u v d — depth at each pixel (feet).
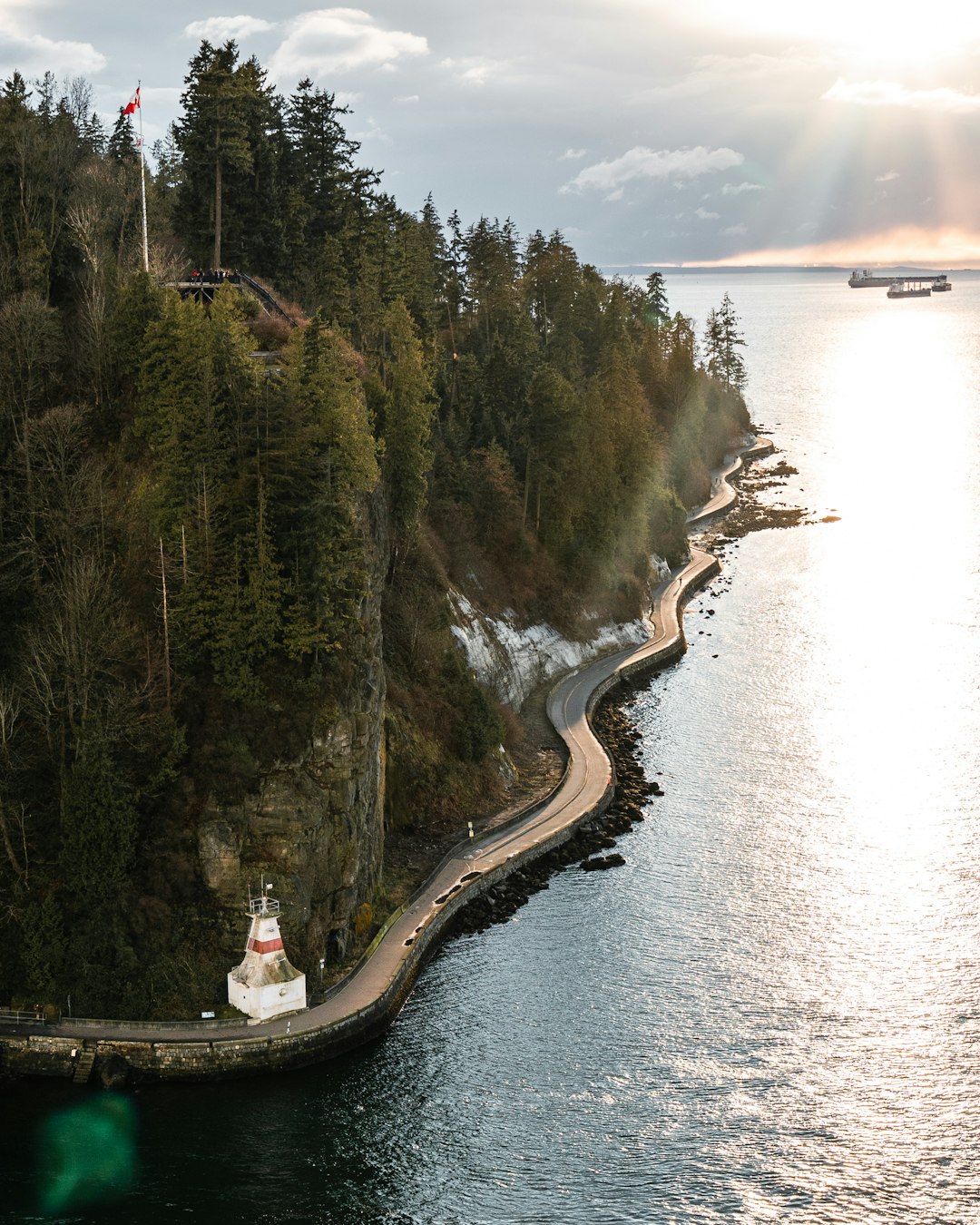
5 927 258.16
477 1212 216.13
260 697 277.23
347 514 291.99
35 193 398.21
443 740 373.20
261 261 468.75
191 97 431.84
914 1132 235.20
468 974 286.46
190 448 288.30
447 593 433.07
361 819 292.61
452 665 392.47
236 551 281.95
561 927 306.96
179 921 263.08
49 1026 249.55
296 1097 242.17
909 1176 224.33
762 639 537.24
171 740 269.64
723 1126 237.25
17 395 322.55
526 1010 272.51
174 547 284.82
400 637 386.11
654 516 643.04
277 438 288.92
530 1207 217.56
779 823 360.07
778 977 284.00
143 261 362.74
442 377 525.34
